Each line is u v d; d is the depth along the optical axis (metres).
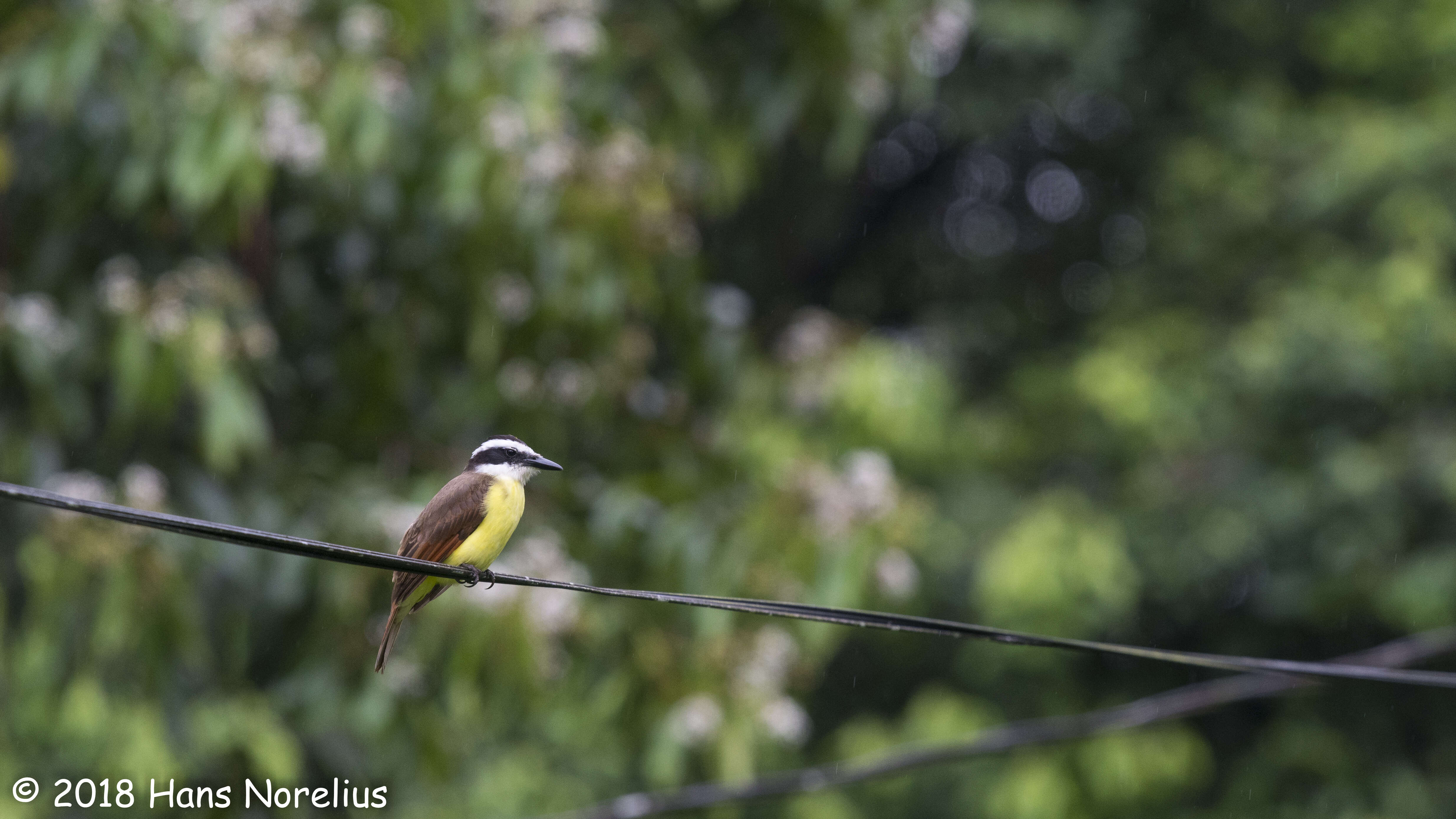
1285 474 20.09
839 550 11.59
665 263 13.11
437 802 17.41
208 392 10.41
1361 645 21.98
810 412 15.11
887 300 24.94
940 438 17.38
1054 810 19.34
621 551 12.81
